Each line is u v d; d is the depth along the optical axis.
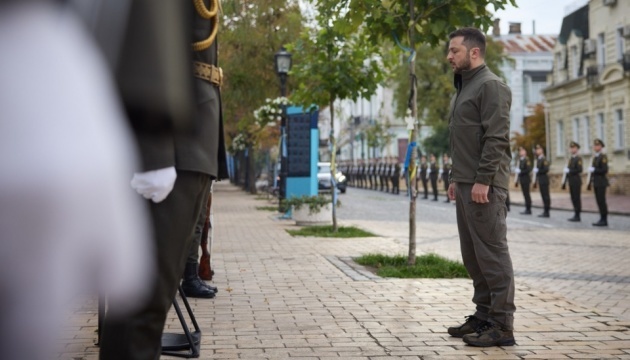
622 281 9.33
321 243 13.85
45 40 1.29
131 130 1.48
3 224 1.19
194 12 2.88
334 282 8.67
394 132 75.94
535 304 7.23
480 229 5.45
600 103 44.72
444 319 6.47
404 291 7.99
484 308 5.76
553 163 52.88
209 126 2.89
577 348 5.40
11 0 1.29
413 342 5.58
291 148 20.73
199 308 6.97
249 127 33.53
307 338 5.70
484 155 5.41
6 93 1.24
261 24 31.12
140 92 1.47
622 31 42.19
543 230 18.73
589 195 41.50
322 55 15.16
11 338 1.21
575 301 7.74
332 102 15.86
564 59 50.47
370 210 27.95
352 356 5.12
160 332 2.68
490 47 53.47
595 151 20.73
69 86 1.28
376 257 10.50
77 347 4.91
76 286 1.26
